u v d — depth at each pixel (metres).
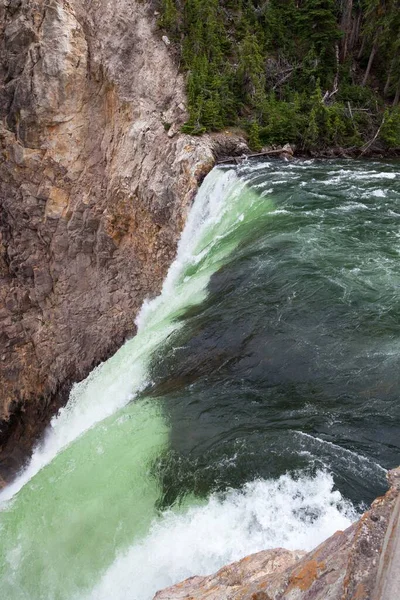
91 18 26.77
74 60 25.92
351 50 36.16
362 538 4.42
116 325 25.19
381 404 9.72
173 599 6.27
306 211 18.25
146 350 14.62
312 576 4.67
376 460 8.51
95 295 26.14
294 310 12.85
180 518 8.42
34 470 18.41
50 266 27.23
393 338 11.45
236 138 25.23
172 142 23.91
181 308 15.77
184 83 25.75
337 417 9.55
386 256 15.11
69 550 9.08
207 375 11.69
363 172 23.45
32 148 26.69
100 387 16.94
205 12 28.72
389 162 26.64
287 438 9.16
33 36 25.84
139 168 24.38
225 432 9.72
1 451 26.27
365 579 4.08
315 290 13.43
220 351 12.33
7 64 26.55
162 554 8.12
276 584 5.01
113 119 26.52
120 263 25.66
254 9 32.41
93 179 26.58
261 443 9.16
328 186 20.95
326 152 27.73
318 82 30.20
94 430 11.43
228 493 8.42
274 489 8.23
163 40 26.78
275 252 15.46
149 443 10.09
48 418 26.19
